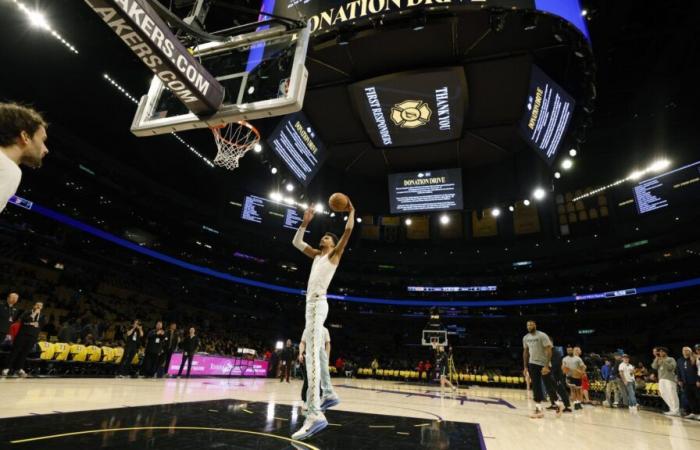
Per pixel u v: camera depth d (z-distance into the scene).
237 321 30.86
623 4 15.22
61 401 4.56
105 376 9.25
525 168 15.74
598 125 22.69
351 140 15.31
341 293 34.66
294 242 3.46
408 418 5.10
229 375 14.38
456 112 12.80
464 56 10.95
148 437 2.93
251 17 10.23
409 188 16.94
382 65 11.41
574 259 29.09
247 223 30.33
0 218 19.45
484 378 21.42
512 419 5.87
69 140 22.36
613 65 18.72
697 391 7.95
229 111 4.25
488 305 33.41
